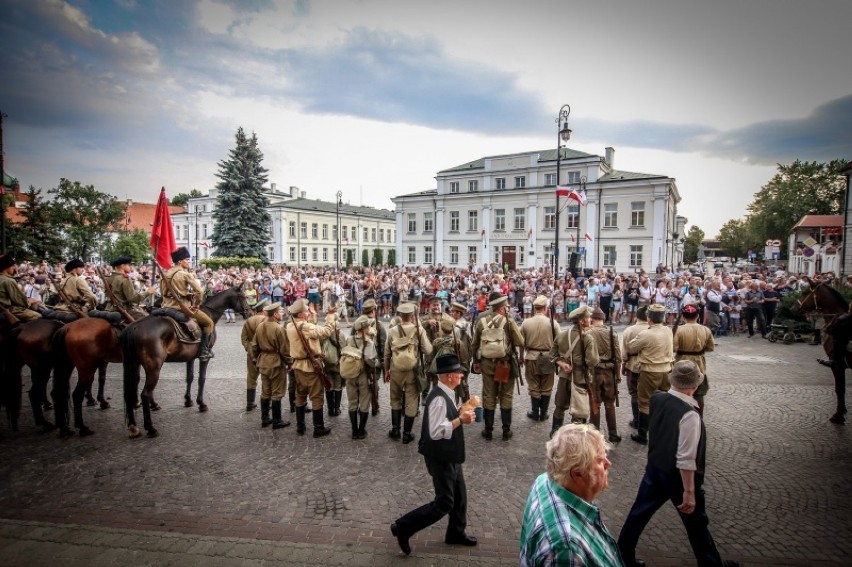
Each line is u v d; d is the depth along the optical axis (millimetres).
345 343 7703
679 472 3383
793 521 4379
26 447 6211
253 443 6398
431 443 3688
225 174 36938
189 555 3764
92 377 6688
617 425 7230
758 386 9242
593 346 6250
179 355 7180
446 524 4367
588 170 40719
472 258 47688
